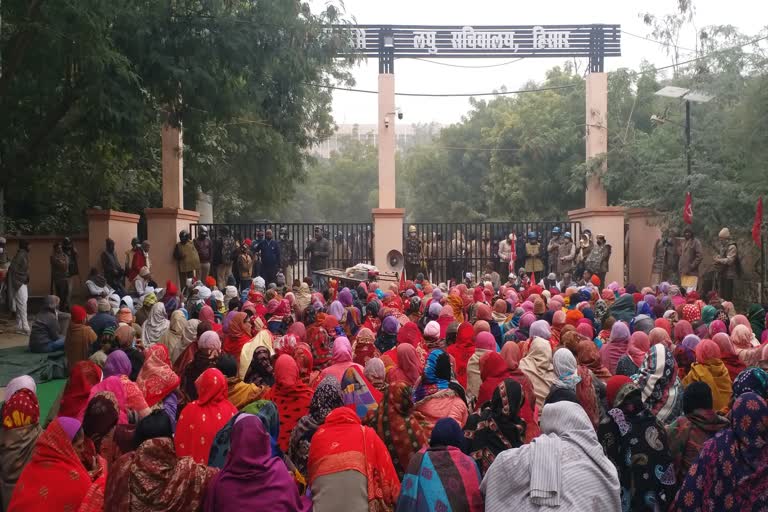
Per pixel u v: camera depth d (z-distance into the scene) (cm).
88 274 2295
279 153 3116
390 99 2623
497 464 415
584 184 2780
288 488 443
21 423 534
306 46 1919
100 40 1617
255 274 2438
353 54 2073
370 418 585
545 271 2622
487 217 5428
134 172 2694
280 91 1986
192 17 1839
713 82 2269
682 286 2020
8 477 527
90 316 1282
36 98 1875
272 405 557
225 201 3497
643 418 536
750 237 2203
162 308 1282
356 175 8325
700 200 2220
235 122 2759
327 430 501
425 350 992
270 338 966
